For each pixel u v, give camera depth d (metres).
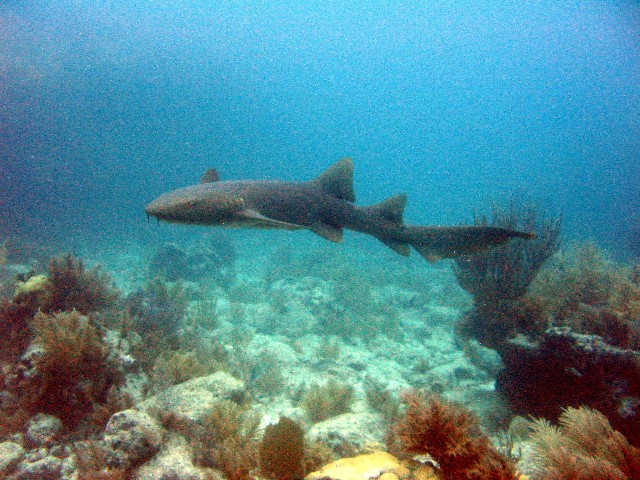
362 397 7.20
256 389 7.37
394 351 10.38
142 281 15.08
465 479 2.46
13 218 35.41
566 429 3.01
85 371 4.83
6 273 12.58
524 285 7.56
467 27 91.31
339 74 125.12
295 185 5.27
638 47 91.25
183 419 4.04
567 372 5.29
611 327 6.14
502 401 6.41
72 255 6.84
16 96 58.97
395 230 5.69
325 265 19.86
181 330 8.68
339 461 2.89
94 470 3.37
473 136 165.88
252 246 30.80
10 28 44.78
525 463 3.36
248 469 3.38
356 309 13.43
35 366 4.67
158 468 3.40
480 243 5.00
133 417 3.63
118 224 38.22
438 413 2.64
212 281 15.49
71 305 6.34
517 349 6.11
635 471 2.57
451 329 12.48
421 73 126.12
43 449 4.16
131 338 6.21
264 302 13.66
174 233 32.16
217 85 74.56
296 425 3.26
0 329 5.69
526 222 9.06
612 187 111.88
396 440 3.73
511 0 73.31
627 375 4.82
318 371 8.54
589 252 11.54
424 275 22.02
